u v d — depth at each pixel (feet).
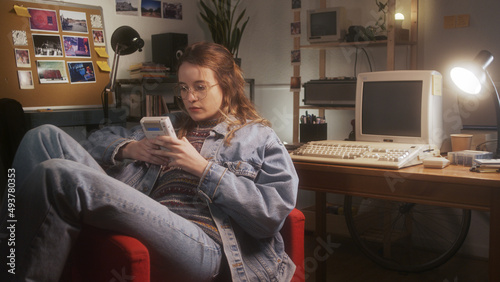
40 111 8.12
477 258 8.38
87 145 4.96
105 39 9.58
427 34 8.66
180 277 3.95
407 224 8.97
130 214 3.55
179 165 4.22
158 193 4.55
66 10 8.96
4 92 8.13
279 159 4.51
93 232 3.66
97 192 3.44
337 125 10.03
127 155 4.66
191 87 4.61
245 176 4.38
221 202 4.13
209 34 11.90
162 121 4.17
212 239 4.20
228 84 4.81
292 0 10.11
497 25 7.93
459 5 8.28
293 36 10.14
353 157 5.76
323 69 10.02
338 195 9.96
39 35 8.56
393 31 8.30
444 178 4.99
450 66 8.44
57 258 3.31
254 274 4.21
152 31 10.59
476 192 4.91
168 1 10.91
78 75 9.10
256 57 11.43
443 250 8.73
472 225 8.39
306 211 9.70
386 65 9.31
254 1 11.33
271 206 4.16
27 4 8.40
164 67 9.53
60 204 3.32
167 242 3.74
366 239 8.59
